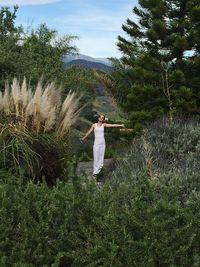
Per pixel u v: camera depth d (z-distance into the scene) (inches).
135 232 146.8
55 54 873.5
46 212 156.4
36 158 332.5
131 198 166.1
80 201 152.8
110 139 967.0
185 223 152.0
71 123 374.6
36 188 169.3
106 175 285.9
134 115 924.0
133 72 982.4
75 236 145.7
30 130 353.1
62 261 147.3
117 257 141.4
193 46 944.9
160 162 308.3
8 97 365.4
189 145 361.4
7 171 308.8
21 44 708.0
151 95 933.8
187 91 900.0
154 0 945.5
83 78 905.5
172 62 965.8
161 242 140.1
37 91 364.2
